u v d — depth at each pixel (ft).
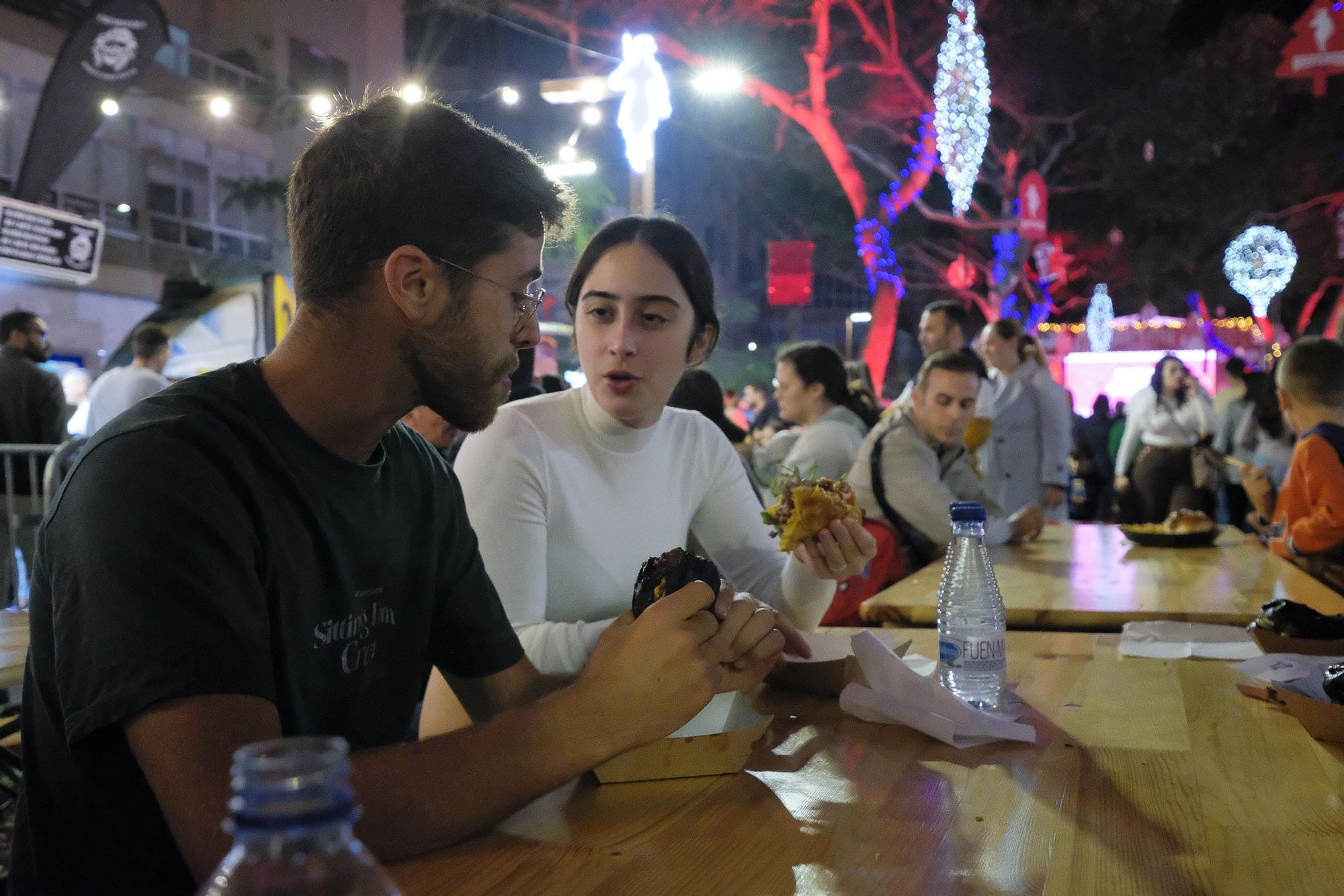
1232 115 53.88
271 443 3.99
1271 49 51.96
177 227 55.72
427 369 4.03
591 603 6.84
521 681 5.16
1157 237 63.62
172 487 3.51
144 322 30.96
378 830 3.25
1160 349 68.49
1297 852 3.33
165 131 54.60
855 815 3.68
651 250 6.55
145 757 3.22
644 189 23.25
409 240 3.85
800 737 4.70
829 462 13.92
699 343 7.05
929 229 67.77
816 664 5.41
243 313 31.37
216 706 3.29
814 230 68.64
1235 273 52.21
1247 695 5.39
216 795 3.11
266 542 3.84
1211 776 4.09
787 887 3.09
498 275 3.99
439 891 3.09
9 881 3.91
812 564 6.13
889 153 58.44
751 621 4.20
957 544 5.51
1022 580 10.10
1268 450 23.06
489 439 6.57
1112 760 4.30
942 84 31.45
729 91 54.95
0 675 6.61
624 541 6.88
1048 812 3.70
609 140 71.20
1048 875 3.16
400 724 4.65
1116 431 31.12
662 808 3.79
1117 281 72.38
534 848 3.42
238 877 1.60
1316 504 11.04
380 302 3.93
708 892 3.06
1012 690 5.52
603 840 3.49
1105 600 8.79
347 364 4.04
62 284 48.85
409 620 4.64
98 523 3.41
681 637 3.78
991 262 66.49
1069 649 6.63
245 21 59.00
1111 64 53.83
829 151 54.54
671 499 7.16
